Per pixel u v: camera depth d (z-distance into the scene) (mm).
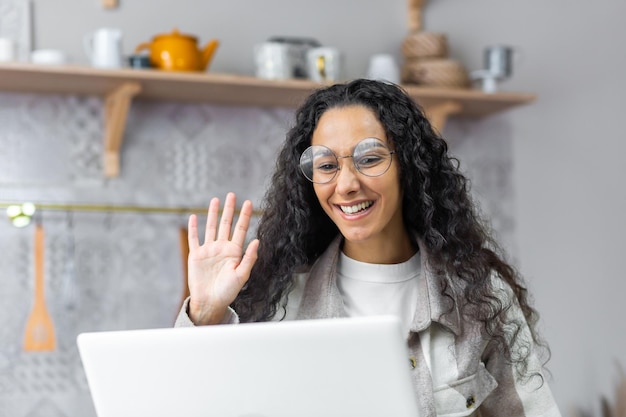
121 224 2938
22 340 2822
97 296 2900
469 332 1571
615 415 3234
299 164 1598
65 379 2855
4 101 2859
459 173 1629
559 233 3389
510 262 3322
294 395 1142
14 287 2822
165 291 2967
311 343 1123
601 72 3434
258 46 2910
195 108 3041
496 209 3332
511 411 1632
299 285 1628
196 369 1146
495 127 3357
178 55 2766
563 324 3338
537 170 3385
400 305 1582
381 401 1146
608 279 3316
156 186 2984
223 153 3061
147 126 2988
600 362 3309
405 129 1543
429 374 1529
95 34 2750
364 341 1122
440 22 3312
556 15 3426
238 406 1151
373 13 3238
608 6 3424
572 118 3418
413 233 1634
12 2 2844
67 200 2891
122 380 1167
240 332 1129
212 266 1449
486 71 3137
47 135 2889
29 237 2846
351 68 3203
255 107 3105
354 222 1496
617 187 3344
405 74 3127
